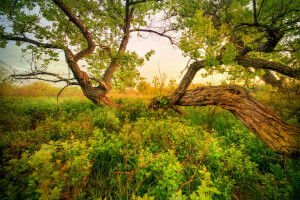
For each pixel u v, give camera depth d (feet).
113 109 16.49
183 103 15.58
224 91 11.18
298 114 13.61
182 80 15.52
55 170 4.69
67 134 9.16
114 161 6.86
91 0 17.31
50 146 5.74
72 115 15.65
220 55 11.24
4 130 10.25
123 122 14.16
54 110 18.67
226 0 14.65
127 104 18.52
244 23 8.07
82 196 4.76
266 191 5.05
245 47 10.01
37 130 9.22
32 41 17.12
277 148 7.02
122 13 22.06
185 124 12.44
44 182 3.63
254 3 7.61
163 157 5.95
